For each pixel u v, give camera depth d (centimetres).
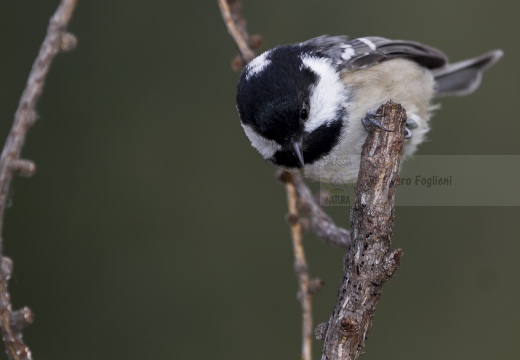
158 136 1229
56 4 1199
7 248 1161
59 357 1144
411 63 857
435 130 1225
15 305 1150
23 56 1185
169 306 1179
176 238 1206
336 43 801
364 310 497
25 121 525
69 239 1183
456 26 1269
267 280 1195
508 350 1152
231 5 787
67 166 1203
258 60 738
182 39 1247
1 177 516
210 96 1241
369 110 755
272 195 1224
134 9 1241
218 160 1232
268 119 707
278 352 1157
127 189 1212
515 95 1236
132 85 1237
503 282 1174
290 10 1259
